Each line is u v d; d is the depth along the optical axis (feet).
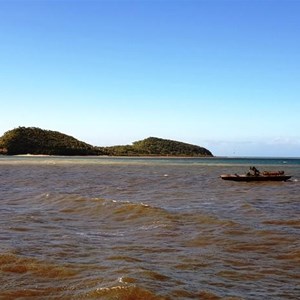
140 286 26.68
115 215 60.39
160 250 39.14
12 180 141.69
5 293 26.30
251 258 36.73
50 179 151.33
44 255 36.09
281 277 31.19
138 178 164.76
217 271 32.42
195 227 51.26
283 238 45.21
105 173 200.23
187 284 28.40
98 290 26.04
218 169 264.11
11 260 33.94
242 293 27.12
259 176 144.77
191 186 126.52
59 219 57.62
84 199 75.25
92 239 44.06
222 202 82.64
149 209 62.95
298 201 86.02
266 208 73.61
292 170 264.11
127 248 39.78
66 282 28.53
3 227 50.42
